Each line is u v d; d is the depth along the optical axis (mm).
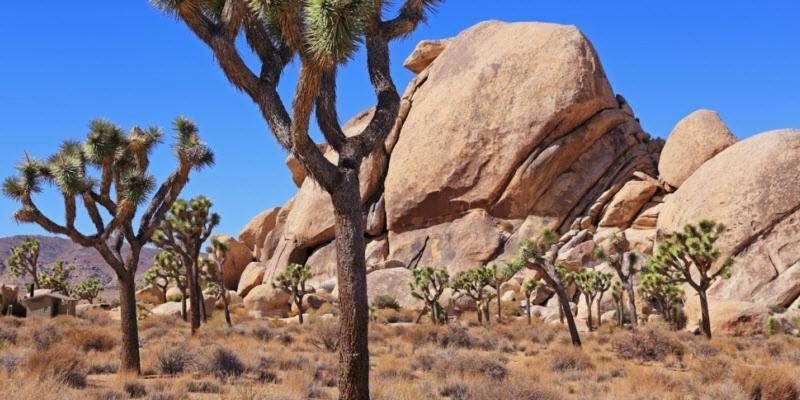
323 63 7109
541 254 24078
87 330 20141
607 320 39375
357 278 7891
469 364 14906
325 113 8344
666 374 14430
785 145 41938
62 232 13062
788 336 29016
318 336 22875
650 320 37938
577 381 14945
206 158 14234
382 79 8953
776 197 40000
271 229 76625
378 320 41625
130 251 13953
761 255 38656
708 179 44938
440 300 45562
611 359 19969
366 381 7828
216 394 11531
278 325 35656
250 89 8328
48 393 9094
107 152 13344
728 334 32562
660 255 29547
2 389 9344
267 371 14250
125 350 13633
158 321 33688
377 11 9078
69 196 13016
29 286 39312
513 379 12719
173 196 14281
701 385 13070
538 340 28594
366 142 8422
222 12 8680
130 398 10523
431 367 16547
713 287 38938
